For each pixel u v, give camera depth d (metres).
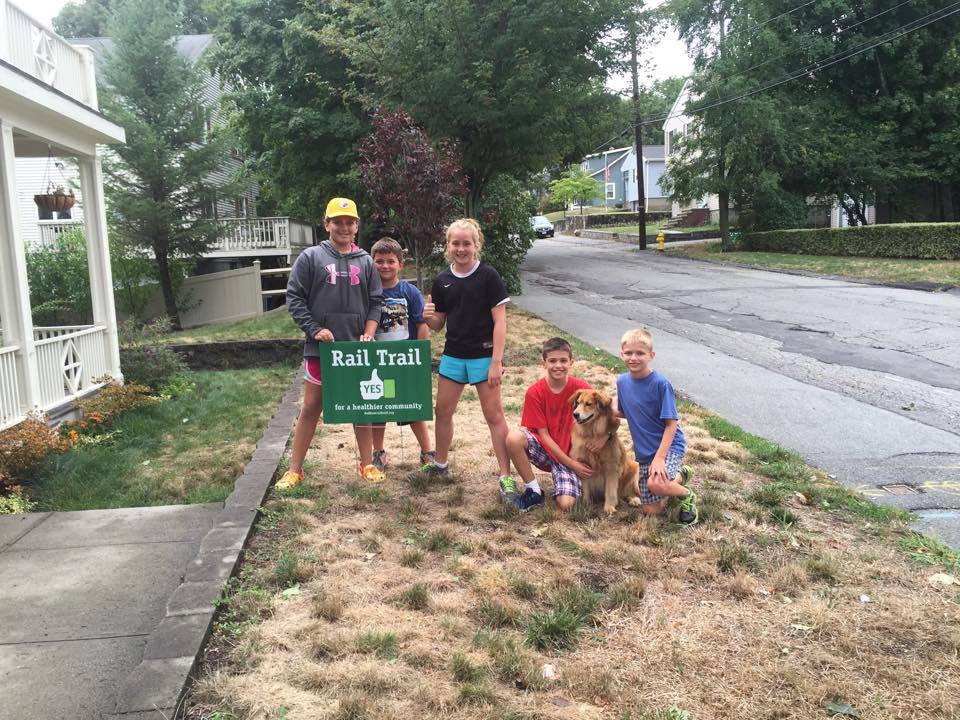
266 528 4.14
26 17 7.74
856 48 26.27
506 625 3.09
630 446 5.70
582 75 16.52
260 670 2.71
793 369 8.95
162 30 16.75
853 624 3.09
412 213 9.91
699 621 3.12
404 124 10.10
